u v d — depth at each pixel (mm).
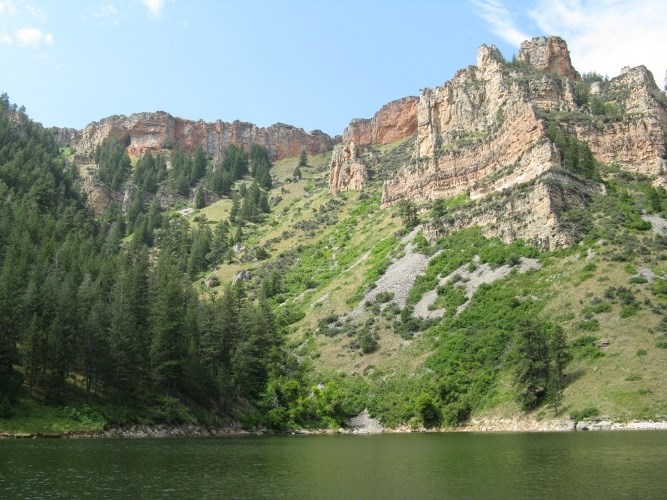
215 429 101688
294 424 111562
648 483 45750
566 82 186500
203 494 46312
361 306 146750
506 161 167500
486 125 193375
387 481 51250
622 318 99000
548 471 52156
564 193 134000
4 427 77375
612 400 84062
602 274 111438
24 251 123062
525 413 92625
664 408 79625
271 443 84625
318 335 141750
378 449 74188
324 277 178750
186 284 142875
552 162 145000
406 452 69812
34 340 85000
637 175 153875
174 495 45781
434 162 191000
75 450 67562
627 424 79000
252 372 114562
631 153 158250
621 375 88125
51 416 82938
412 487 48312
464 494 44969
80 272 126375
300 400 115250
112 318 102188
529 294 117062
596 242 121125
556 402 89375
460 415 100938
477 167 177250
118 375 92812
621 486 45062
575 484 46500
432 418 103625
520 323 96875
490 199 153375
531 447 66875
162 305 101750
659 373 85688
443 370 109812
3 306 85312
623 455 57719
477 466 56812
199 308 121062
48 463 57688
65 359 88562
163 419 94875
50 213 197000
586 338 97875
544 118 160875
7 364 83375
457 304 126250
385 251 170125
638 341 93250
